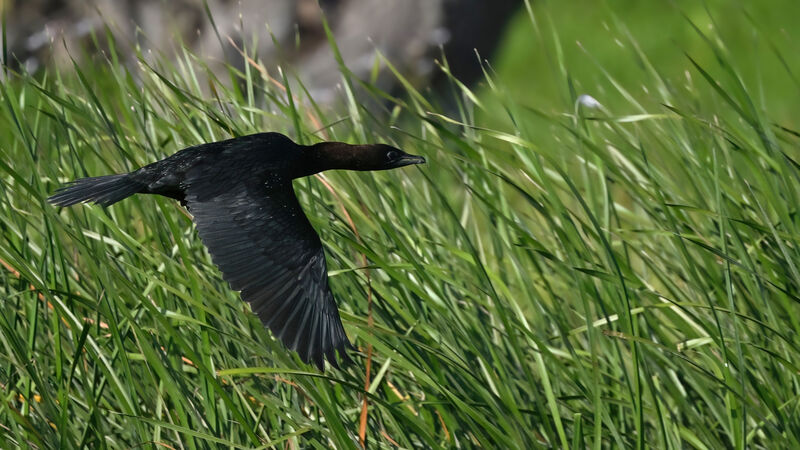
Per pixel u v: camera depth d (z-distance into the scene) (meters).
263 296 15.81
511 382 16.11
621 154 16.41
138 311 16.16
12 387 16.05
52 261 16.11
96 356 15.98
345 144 16.06
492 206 16.12
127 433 16.11
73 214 16.12
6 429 16.00
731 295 16.00
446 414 16.09
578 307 16.28
